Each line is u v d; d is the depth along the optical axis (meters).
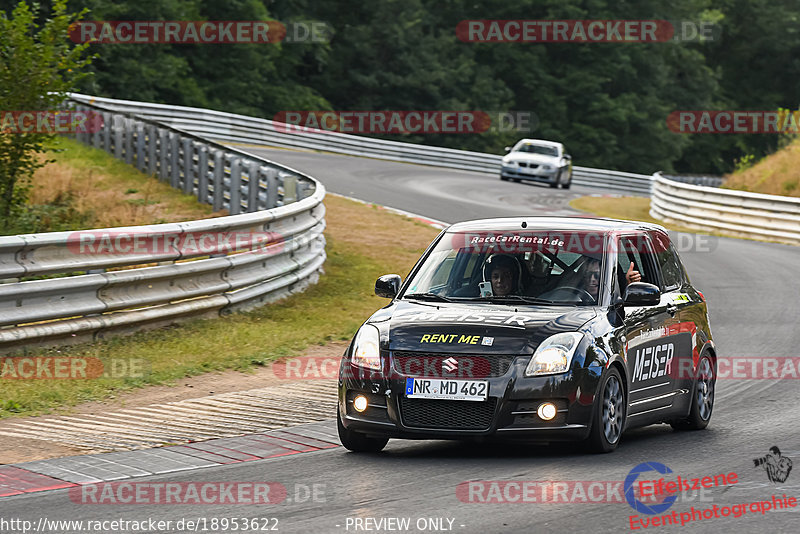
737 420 35.59
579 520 22.31
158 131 92.62
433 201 110.25
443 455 29.53
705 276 75.06
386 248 76.88
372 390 28.55
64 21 62.50
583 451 29.20
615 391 29.48
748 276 75.31
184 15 187.00
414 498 24.25
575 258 31.64
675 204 115.88
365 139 167.50
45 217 66.38
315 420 34.31
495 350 27.97
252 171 73.62
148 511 23.17
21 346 39.94
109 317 43.09
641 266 33.38
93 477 26.34
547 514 22.77
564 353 28.00
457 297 31.30
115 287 43.25
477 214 101.56
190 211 78.56
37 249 40.22
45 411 33.44
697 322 35.00
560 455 29.17
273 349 45.19
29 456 28.34
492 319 29.06
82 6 169.50
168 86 183.12
